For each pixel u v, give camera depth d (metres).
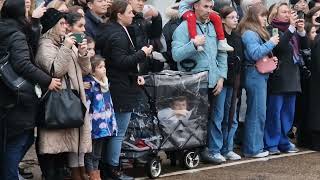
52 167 14.59
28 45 13.55
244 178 16.78
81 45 14.42
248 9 19.20
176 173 17.14
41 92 13.63
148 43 17.94
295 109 21.41
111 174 15.97
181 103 16.84
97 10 16.33
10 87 12.95
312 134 20.89
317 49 20.41
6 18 13.44
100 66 15.10
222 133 18.91
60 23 14.27
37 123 13.83
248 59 19.08
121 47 15.45
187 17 17.80
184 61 17.92
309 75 20.80
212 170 17.64
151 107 16.34
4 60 13.12
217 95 18.22
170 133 16.66
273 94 19.72
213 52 17.94
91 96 15.04
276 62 19.16
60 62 13.79
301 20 20.31
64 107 13.73
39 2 16.78
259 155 19.48
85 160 15.34
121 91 15.57
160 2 26.92
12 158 13.38
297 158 19.56
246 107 19.58
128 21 15.91
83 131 14.26
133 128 16.45
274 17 19.91
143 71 17.17
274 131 20.03
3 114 13.10
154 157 16.55
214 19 18.12
